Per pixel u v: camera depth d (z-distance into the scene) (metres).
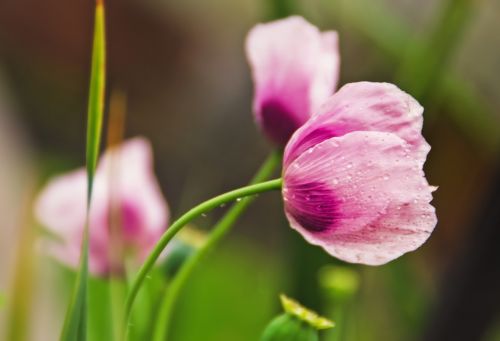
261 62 1.01
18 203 2.66
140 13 4.16
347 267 1.28
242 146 2.87
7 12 4.17
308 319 0.97
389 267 1.55
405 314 1.55
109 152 1.12
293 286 1.28
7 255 2.36
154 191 1.10
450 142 2.50
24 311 1.18
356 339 1.35
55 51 4.27
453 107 1.87
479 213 1.50
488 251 1.50
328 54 1.01
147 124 4.17
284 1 1.31
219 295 3.05
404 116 0.89
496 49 2.85
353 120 0.90
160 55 4.15
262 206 3.47
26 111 4.22
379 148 0.89
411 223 0.89
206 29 4.05
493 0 2.84
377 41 1.65
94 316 1.11
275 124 1.01
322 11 1.46
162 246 0.90
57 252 1.11
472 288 1.51
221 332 2.96
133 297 0.90
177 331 1.21
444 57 1.31
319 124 0.90
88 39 4.30
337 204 0.89
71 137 4.30
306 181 0.90
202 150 3.00
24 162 3.44
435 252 2.50
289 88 1.00
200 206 0.89
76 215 1.11
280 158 1.01
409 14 2.79
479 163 2.49
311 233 0.90
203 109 3.67
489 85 2.84
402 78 1.32
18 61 4.22
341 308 1.11
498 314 1.53
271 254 3.17
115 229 1.08
